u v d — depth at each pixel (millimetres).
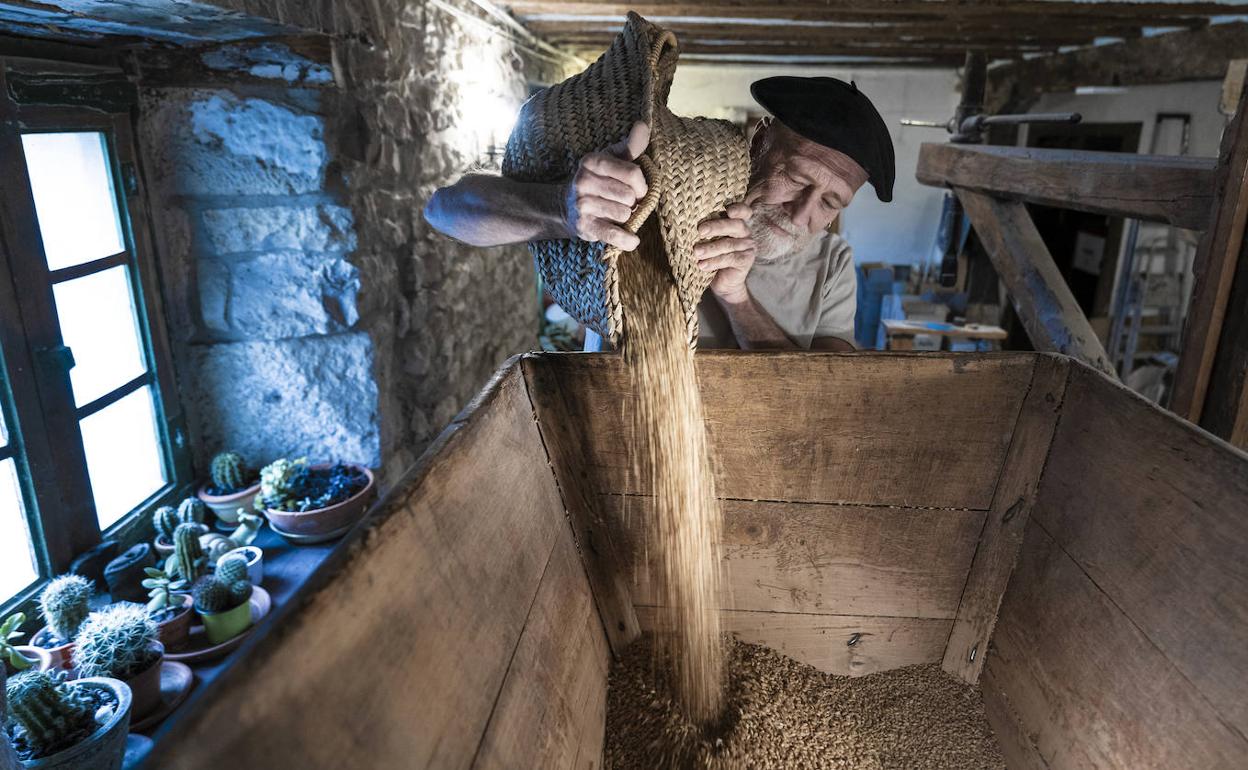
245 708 438
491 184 963
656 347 994
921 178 2889
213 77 1958
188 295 2137
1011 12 3346
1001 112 5816
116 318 1930
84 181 1804
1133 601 900
